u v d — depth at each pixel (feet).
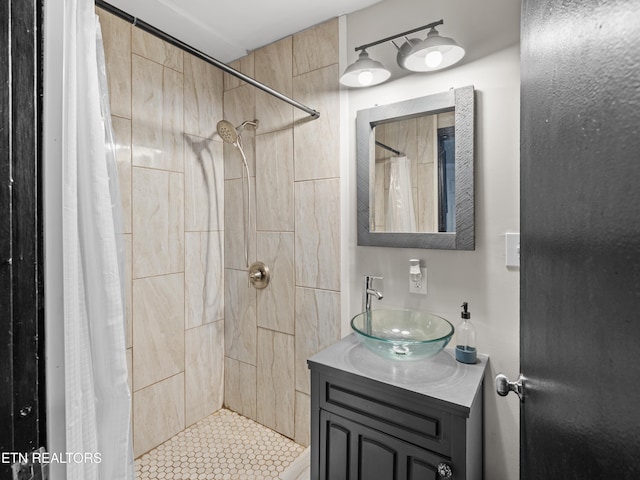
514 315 4.08
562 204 1.34
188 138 6.19
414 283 4.74
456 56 4.11
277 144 6.05
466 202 4.22
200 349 6.52
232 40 5.97
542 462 1.66
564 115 1.31
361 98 5.15
